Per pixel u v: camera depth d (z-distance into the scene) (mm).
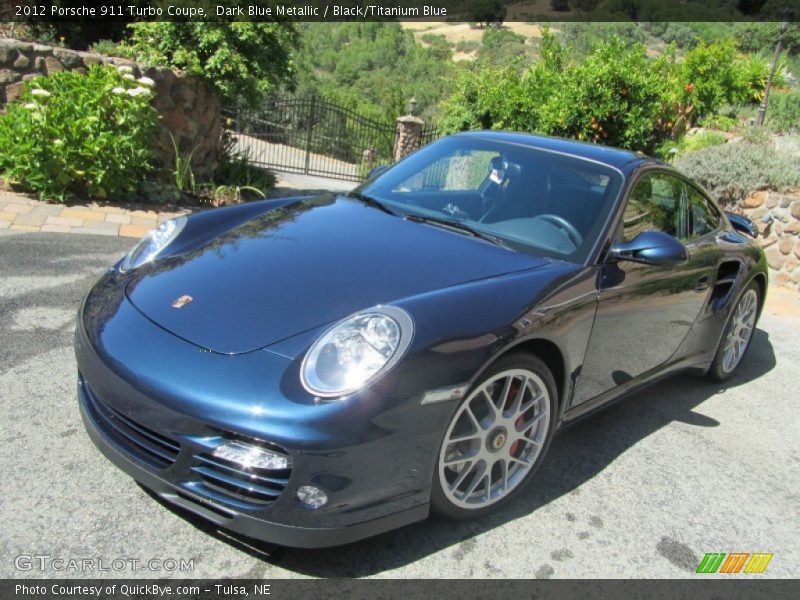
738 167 7844
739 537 2881
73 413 3047
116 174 6910
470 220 3297
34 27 9219
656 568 2598
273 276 2654
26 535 2291
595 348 2992
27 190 6824
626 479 3193
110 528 2377
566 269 2908
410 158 3980
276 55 8711
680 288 3514
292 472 2098
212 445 2148
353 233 3053
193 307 2492
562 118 10008
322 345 2246
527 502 2885
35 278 4637
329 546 2215
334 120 15391
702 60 12820
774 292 7266
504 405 2611
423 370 2236
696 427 3869
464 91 12188
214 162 8789
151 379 2240
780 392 4582
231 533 2430
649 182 3559
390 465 2213
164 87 7730
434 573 2377
